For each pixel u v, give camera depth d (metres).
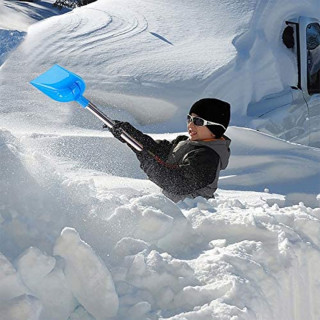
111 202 3.05
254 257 2.96
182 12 10.70
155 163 4.14
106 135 7.99
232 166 7.83
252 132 8.18
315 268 3.16
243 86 9.35
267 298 2.78
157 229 2.95
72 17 10.94
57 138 7.07
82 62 9.53
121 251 2.71
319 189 7.66
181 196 4.15
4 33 11.95
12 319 2.11
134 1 11.30
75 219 2.78
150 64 9.41
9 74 9.41
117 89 9.02
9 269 2.21
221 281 2.64
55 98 3.96
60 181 2.92
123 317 2.42
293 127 9.55
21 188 2.67
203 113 4.28
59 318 2.36
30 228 2.52
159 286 2.61
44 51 9.86
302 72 9.92
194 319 2.42
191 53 9.67
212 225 3.23
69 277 2.42
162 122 8.91
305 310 3.03
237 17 10.27
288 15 10.22
